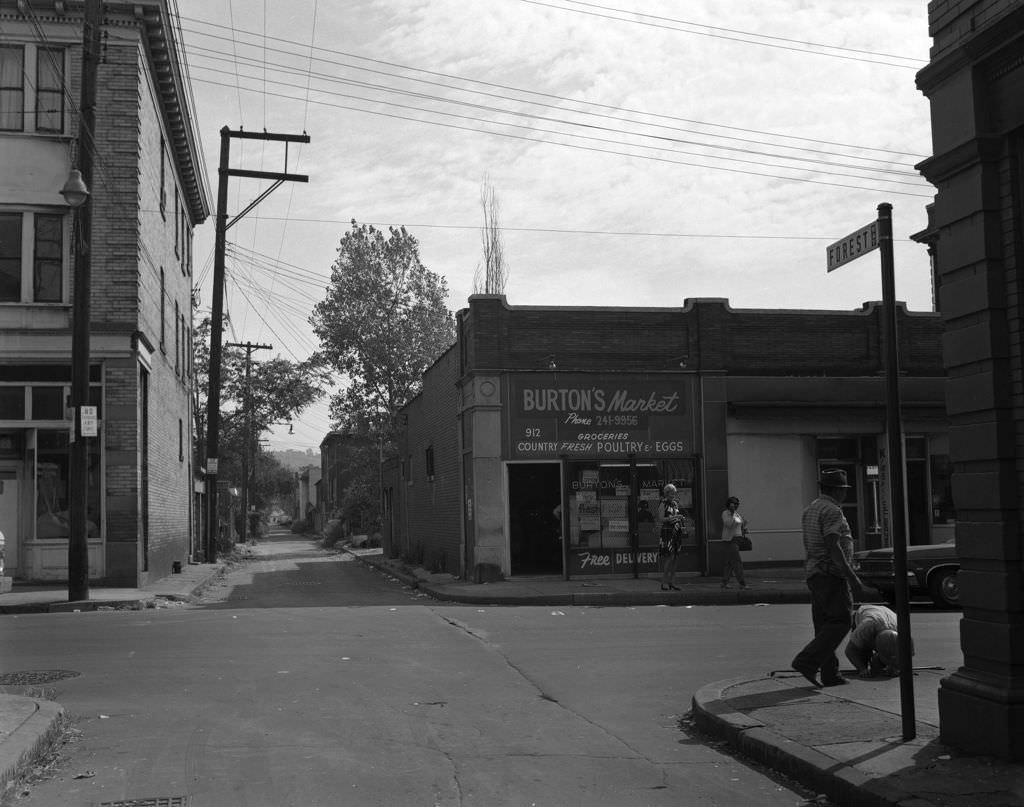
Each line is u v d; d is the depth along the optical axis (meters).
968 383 6.68
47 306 20.53
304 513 123.12
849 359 23.42
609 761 7.02
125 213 20.97
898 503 6.89
